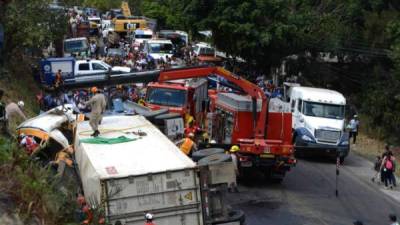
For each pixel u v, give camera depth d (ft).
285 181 81.92
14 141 46.65
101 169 42.83
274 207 68.28
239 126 78.18
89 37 202.39
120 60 165.89
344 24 163.53
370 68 159.43
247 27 144.77
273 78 156.04
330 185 82.17
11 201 37.11
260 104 77.61
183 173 43.32
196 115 93.20
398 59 135.64
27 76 116.06
